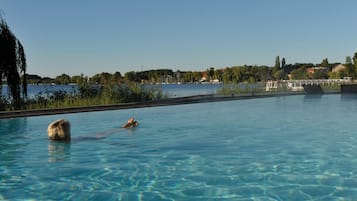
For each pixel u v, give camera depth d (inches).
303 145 381.1
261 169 281.6
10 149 364.5
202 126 534.3
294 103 947.3
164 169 283.0
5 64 720.3
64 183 248.5
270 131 482.9
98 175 267.3
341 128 504.4
